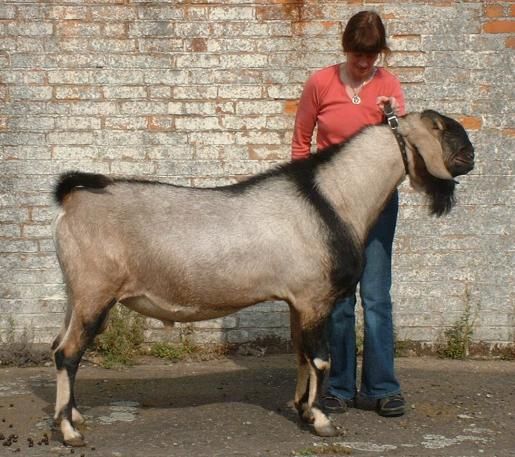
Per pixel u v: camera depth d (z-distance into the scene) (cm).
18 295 742
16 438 542
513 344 757
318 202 541
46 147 736
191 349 749
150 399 629
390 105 556
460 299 756
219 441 541
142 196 539
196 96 738
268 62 738
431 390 657
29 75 731
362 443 541
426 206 715
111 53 732
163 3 730
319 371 550
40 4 726
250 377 690
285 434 557
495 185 748
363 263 557
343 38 561
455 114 745
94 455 516
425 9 736
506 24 737
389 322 594
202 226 535
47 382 671
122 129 738
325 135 587
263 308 753
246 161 745
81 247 530
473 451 530
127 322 741
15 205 738
